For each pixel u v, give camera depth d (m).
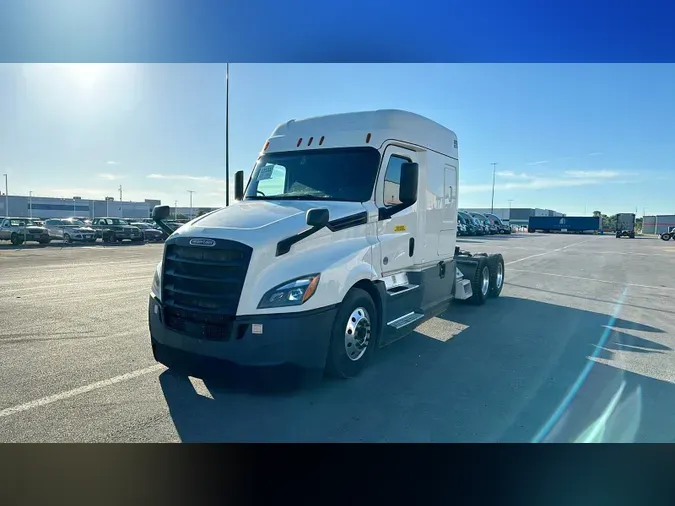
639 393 4.59
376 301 5.17
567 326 7.46
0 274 13.74
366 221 5.11
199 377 4.28
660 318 8.16
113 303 8.97
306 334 4.11
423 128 6.30
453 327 7.34
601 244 37.19
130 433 3.67
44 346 5.93
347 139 5.62
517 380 4.93
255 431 3.73
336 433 3.72
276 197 5.62
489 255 9.99
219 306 4.10
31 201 89.69
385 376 5.00
